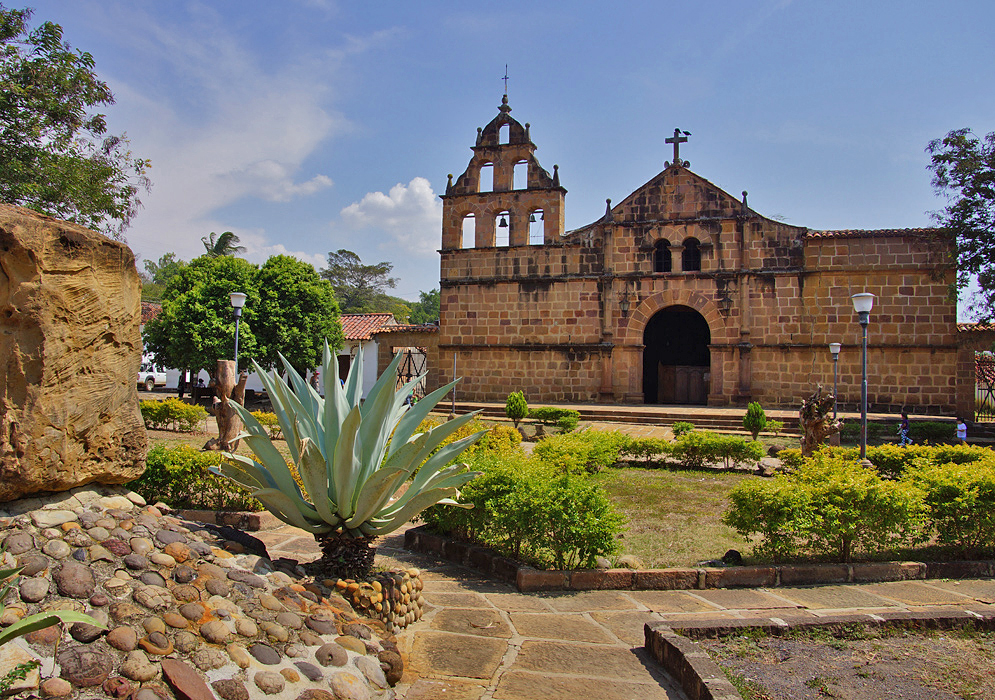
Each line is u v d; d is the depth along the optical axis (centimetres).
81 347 481
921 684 482
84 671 343
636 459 1662
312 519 594
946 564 805
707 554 853
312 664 425
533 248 2919
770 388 2620
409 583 606
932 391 2462
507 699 456
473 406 2705
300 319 3130
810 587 755
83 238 479
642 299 2792
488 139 2995
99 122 1833
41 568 402
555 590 725
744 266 2677
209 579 455
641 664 525
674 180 2783
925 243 2472
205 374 4212
